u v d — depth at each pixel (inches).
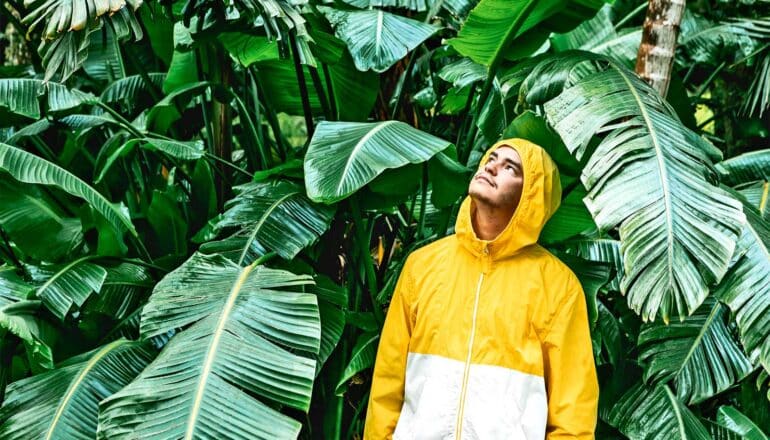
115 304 121.8
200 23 118.0
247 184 126.7
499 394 85.4
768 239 104.1
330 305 113.4
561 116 103.7
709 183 97.0
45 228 132.2
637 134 99.0
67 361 112.2
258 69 140.9
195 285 105.9
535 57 123.4
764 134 182.1
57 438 99.3
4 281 118.4
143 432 89.0
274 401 95.8
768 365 95.0
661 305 89.0
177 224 134.6
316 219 118.2
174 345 97.4
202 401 91.0
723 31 174.4
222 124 153.7
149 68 183.2
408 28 123.6
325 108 135.7
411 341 91.8
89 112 163.0
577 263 114.0
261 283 104.8
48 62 103.7
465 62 141.8
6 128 159.3
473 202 94.1
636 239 91.9
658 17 121.7
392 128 110.5
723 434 120.3
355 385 123.6
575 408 87.0
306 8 120.0
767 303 97.9
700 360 117.3
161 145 128.5
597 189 96.2
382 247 153.1
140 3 104.2
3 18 209.2
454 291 90.2
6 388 112.3
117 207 122.5
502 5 111.0
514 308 87.6
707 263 89.8
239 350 95.9
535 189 89.1
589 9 119.7
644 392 118.8
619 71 111.0
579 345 89.3
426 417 86.4
